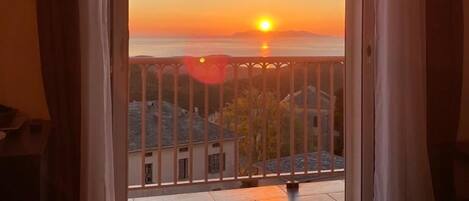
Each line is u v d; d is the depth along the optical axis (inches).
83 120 79.1
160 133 137.9
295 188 138.9
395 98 94.0
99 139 79.7
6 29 84.8
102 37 79.5
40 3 78.5
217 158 144.7
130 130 136.5
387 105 94.7
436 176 98.2
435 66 96.5
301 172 149.3
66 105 79.5
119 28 89.7
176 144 139.2
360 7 102.6
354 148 107.4
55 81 79.3
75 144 80.1
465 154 97.3
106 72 80.7
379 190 96.7
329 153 150.9
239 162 145.2
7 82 85.4
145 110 136.5
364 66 102.0
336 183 143.9
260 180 146.2
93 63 78.9
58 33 78.5
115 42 89.4
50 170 79.7
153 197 132.6
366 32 101.1
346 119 108.3
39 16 78.6
